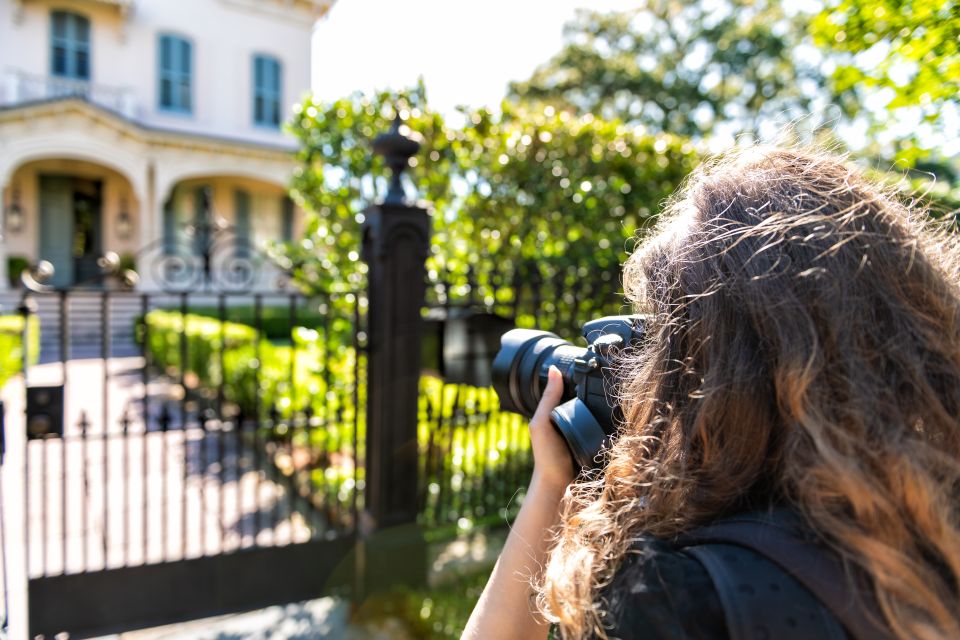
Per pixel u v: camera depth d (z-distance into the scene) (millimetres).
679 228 720
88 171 16828
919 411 540
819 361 546
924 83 2096
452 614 2805
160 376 8609
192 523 3672
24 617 2604
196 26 16922
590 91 18281
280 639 2617
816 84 17203
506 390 1067
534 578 802
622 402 744
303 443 4562
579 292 3463
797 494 546
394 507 2912
